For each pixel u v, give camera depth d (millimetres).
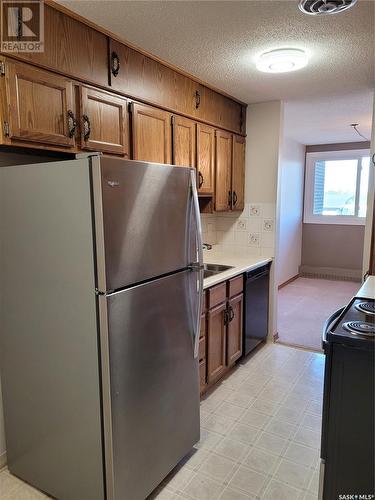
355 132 5145
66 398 1638
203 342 2570
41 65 1637
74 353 1570
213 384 2840
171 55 2248
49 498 1791
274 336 3699
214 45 2111
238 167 3473
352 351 1320
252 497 1776
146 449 1704
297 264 6758
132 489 1639
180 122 2588
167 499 1765
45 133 1664
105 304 1440
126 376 1559
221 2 1648
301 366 3152
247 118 3541
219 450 2107
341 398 1357
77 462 1652
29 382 1773
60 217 1510
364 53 2223
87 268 1462
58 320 1600
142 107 2221
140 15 1757
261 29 1911
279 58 2213
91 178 1396
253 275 3211
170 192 1742
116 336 1493
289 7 1691
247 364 3189
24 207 1626
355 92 3053
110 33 1943
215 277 2699
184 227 1855
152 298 1669
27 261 1664
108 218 1416
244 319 3119
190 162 2727
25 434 1843
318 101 3381
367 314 1621
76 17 1761
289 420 2393
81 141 1842
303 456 2057
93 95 1893
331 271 6668
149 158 2301
